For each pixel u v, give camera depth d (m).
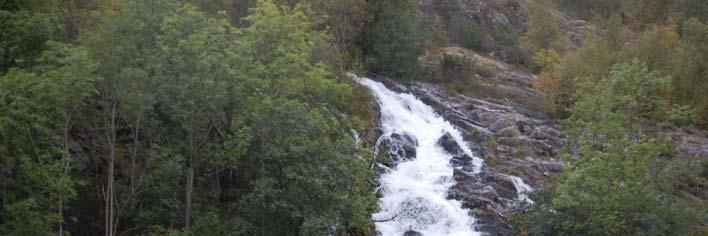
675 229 26.61
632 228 26.73
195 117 23.41
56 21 25.19
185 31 23.30
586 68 43.28
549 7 79.44
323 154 23.02
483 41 62.00
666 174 29.11
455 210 29.58
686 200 30.44
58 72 20.19
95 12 23.92
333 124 26.22
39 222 20.05
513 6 72.94
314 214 22.11
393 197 30.20
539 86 44.75
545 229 27.25
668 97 44.69
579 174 26.20
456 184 31.58
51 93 20.03
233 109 23.97
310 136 23.48
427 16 62.41
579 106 30.20
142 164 24.92
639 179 26.80
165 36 22.28
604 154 27.03
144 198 24.55
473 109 42.06
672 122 43.25
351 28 42.59
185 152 24.42
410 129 37.59
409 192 30.44
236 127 24.28
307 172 22.12
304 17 25.95
